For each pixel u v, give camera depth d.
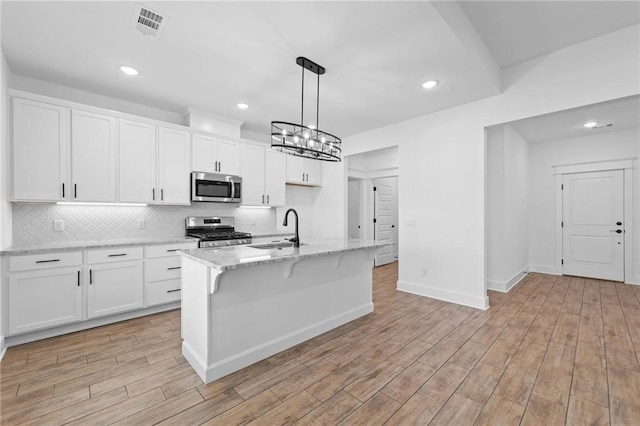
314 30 2.19
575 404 1.77
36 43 2.38
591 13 2.36
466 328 2.93
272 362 2.27
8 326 2.45
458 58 2.57
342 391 1.90
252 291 2.27
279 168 4.91
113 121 3.23
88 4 1.93
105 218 3.44
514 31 2.62
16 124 2.67
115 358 2.31
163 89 3.26
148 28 2.19
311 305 2.73
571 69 2.83
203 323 2.05
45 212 3.05
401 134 4.35
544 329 2.89
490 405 1.77
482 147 3.48
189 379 2.03
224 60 2.63
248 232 4.80
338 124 4.46
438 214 3.91
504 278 4.26
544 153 5.51
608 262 4.91
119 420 1.63
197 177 3.82
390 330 2.89
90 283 2.88
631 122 4.35
